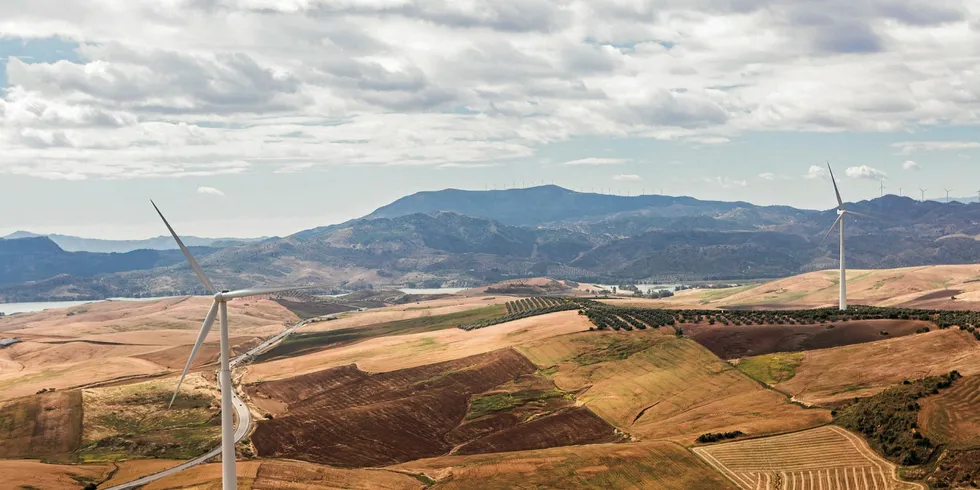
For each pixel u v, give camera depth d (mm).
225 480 113750
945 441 129750
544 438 171875
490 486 136125
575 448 155750
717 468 137625
